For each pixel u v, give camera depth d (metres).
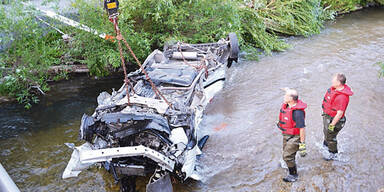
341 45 10.62
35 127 6.29
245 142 5.66
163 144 4.37
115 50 8.27
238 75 8.45
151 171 4.41
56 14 7.79
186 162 4.38
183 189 4.62
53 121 6.49
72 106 7.04
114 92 5.39
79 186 4.77
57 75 8.12
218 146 5.57
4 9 7.13
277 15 11.41
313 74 8.39
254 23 10.29
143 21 9.02
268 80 8.12
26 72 7.14
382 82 7.82
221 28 9.04
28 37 7.62
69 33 8.16
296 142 4.33
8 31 7.04
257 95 7.37
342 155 5.16
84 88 7.82
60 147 5.71
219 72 6.98
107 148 4.16
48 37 8.23
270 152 5.37
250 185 4.65
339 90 4.48
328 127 4.68
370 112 6.45
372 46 10.46
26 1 7.62
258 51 10.24
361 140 5.54
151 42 8.93
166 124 4.17
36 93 7.55
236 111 6.71
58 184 4.82
